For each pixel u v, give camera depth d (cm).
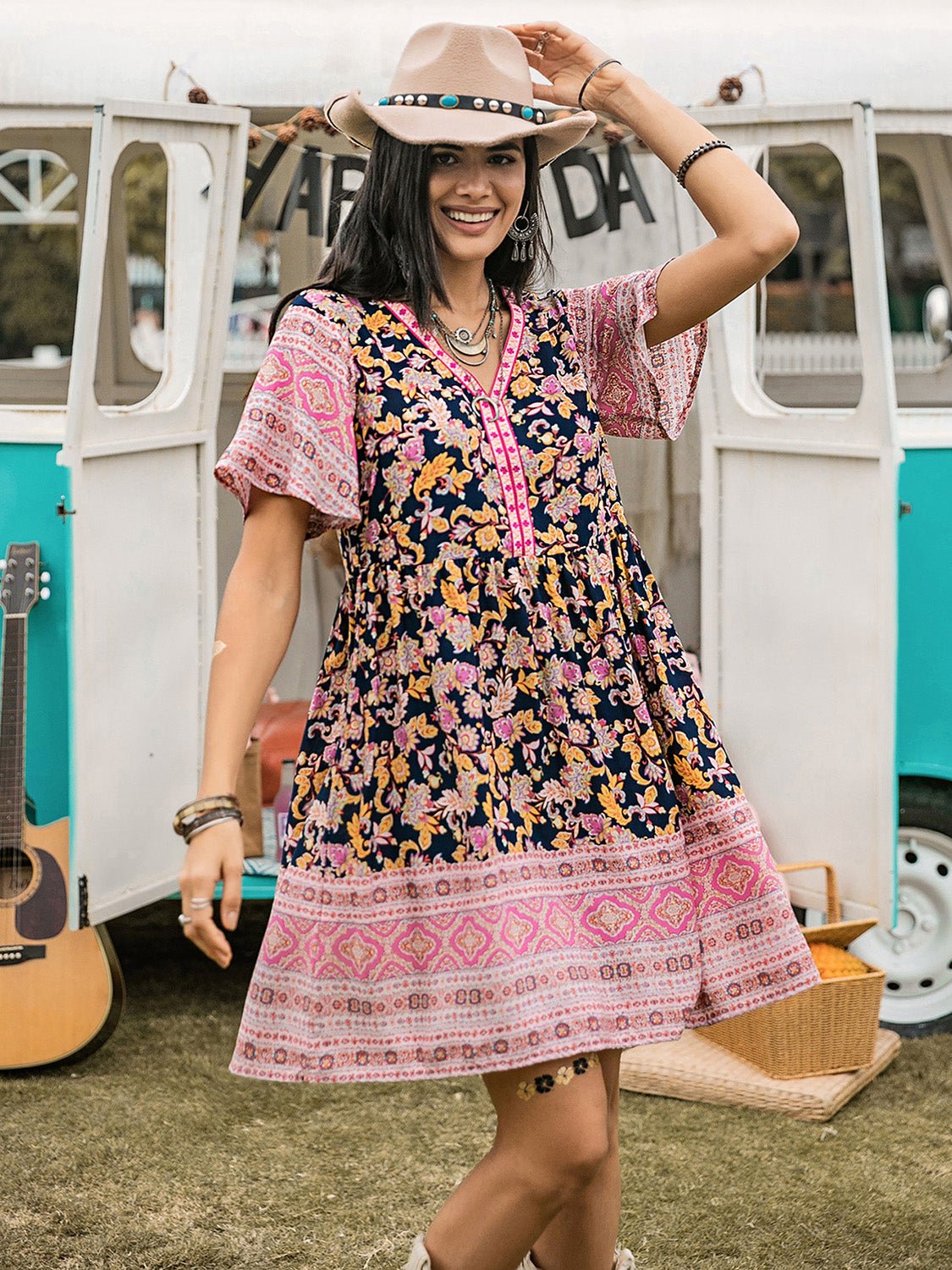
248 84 380
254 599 183
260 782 425
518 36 208
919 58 381
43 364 495
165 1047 373
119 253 500
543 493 188
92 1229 279
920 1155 312
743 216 194
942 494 382
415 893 182
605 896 188
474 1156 311
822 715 373
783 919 193
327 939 184
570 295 207
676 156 199
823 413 369
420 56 193
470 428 184
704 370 393
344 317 186
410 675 182
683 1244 272
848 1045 343
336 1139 320
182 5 385
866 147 338
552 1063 183
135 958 442
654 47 382
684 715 194
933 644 384
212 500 401
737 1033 350
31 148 472
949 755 385
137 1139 320
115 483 364
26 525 361
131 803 375
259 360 517
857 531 360
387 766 184
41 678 364
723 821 193
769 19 385
